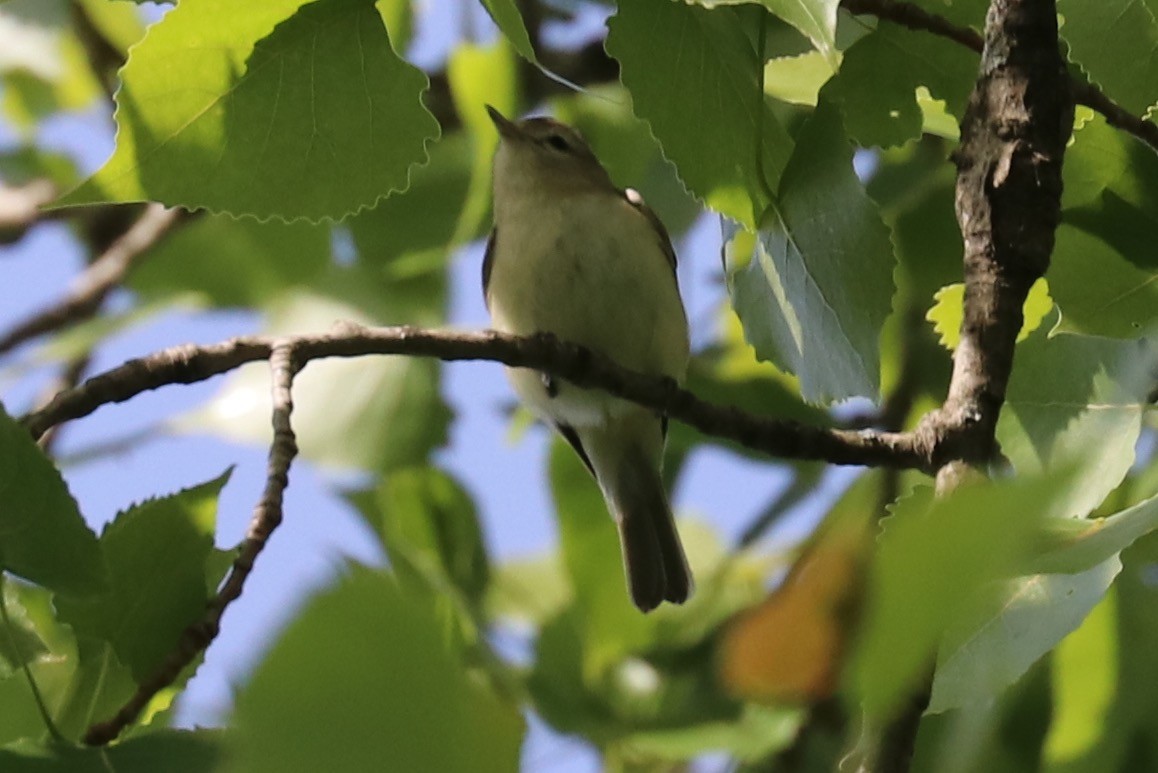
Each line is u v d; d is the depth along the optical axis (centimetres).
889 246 511
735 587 971
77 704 475
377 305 976
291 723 186
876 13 557
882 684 185
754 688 288
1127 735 628
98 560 430
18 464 418
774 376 978
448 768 192
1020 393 552
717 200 547
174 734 418
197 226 1037
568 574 969
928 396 932
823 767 778
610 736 825
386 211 1020
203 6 514
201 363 535
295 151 550
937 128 627
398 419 931
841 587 282
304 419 926
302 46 534
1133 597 635
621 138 1026
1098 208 535
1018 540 178
